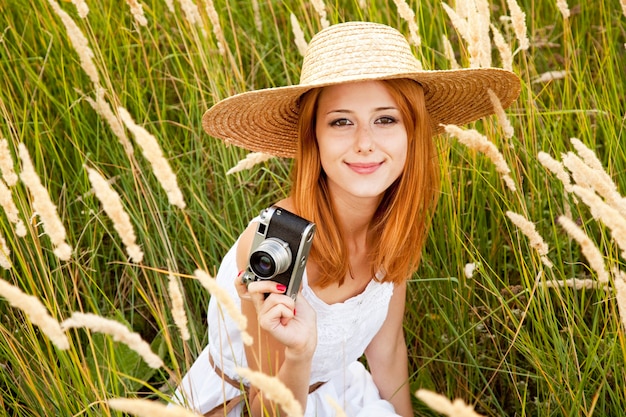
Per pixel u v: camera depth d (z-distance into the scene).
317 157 2.22
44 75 3.54
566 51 3.35
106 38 3.45
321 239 2.24
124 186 3.06
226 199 3.22
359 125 2.10
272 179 3.40
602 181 1.77
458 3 2.92
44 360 2.18
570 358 2.47
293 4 3.83
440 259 2.85
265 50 3.76
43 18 3.44
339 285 2.32
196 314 3.02
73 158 3.35
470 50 2.58
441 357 2.83
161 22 3.79
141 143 1.58
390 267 2.33
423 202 2.33
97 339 2.72
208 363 2.49
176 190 1.64
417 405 2.78
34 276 2.69
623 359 2.28
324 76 2.11
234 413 2.35
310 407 2.41
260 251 1.86
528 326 2.76
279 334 1.90
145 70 3.62
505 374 2.77
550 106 3.18
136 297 3.12
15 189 2.59
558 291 2.31
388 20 3.36
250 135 2.47
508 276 3.02
